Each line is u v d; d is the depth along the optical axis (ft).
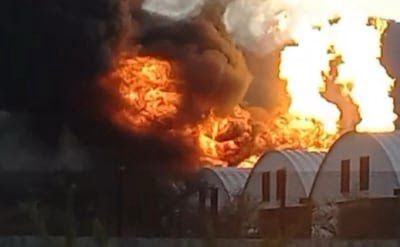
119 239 92.17
